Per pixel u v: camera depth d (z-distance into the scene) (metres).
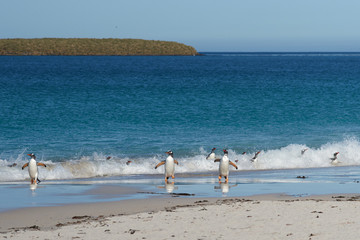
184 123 49.22
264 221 16.34
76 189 24.56
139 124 48.09
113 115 53.66
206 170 31.77
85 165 31.02
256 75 139.50
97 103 64.50
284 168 33.06
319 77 127.44
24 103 62.88
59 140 39.59
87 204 20.83
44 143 38.34
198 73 151.25
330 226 15.41
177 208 19.31
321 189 24.52
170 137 41.66
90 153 35.06
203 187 25.28
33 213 19.16
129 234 15.22
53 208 20.03
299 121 51.72
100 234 15.31
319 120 52.62
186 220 16.88
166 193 23.48
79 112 55.44
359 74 142.00
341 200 20.92
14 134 41.75
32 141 38.97
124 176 29.48
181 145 38.50
